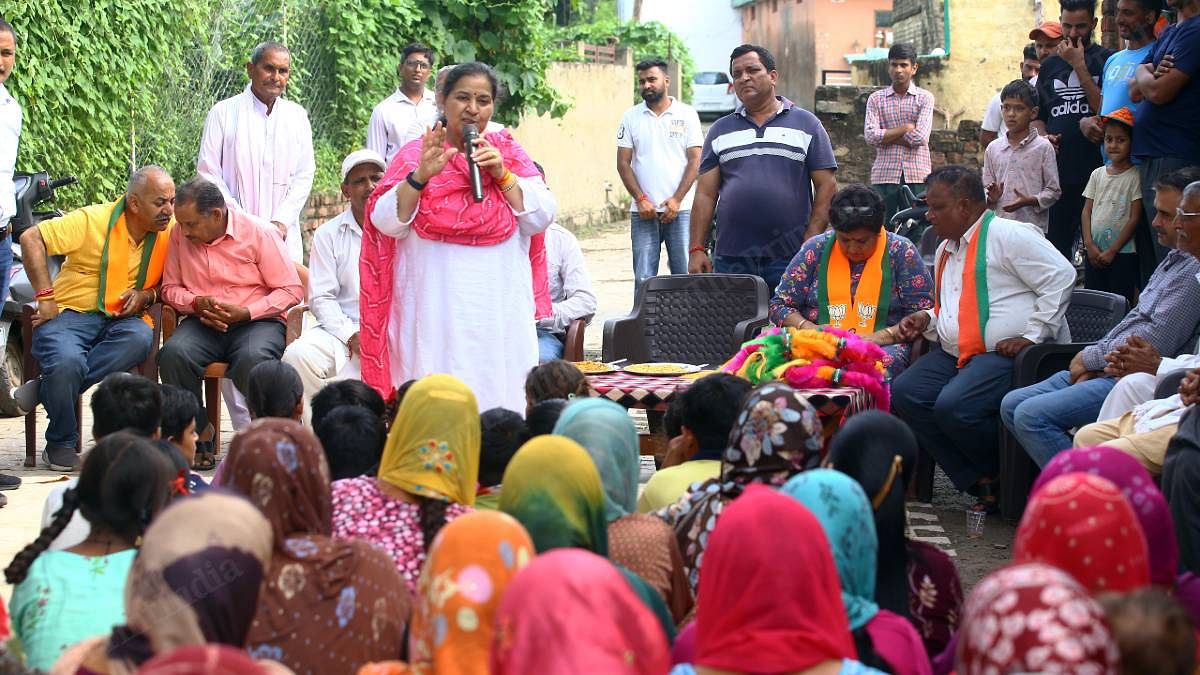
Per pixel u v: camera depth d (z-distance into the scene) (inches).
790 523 97.2
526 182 216.1
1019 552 105.7
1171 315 217.8
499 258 215.5
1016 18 644.1
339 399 184.2
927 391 247.3
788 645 95.3
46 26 400.2
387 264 217.3
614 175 1007.6
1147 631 90.4
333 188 572.1
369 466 161.2
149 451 130.8
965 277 245.4
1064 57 346.3
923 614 135.4
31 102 398.9
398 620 122.4
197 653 85.2
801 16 1407.5
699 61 1644.9
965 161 555.8
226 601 97.7
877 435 132.6
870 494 130.7
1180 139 290.0
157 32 452.8
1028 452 224.7
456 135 212.4
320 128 564.7
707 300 300.0
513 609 85.0
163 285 291.9
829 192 315.6
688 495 149.9
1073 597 82.7
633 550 135.3
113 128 436.5
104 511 129.0
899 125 489.1
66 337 281.3
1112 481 121.6
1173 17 325.4
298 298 293.7
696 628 102.3
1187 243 206.5
